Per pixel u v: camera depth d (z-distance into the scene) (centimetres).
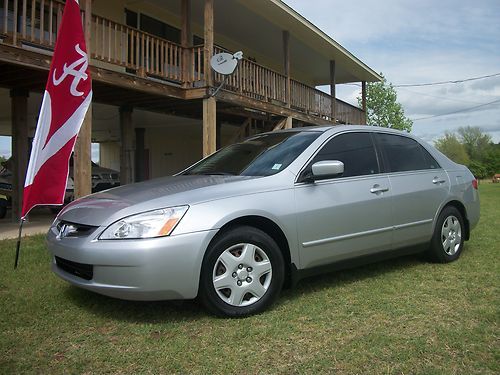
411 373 260
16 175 930
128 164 1195
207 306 333
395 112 3434
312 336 308
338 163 383
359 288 416
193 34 1435
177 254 317
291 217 371
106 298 383
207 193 349
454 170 541
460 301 378
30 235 703
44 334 312
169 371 262
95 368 265
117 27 929
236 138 1310
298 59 1828
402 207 457
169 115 1362
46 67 750
